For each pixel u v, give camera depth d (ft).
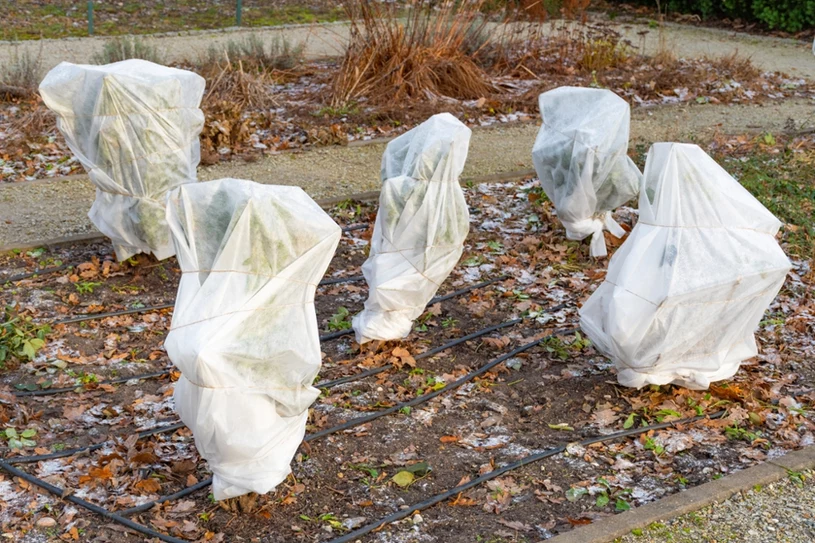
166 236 21.97
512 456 15.57
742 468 15.10
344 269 23.91
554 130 23.72
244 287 12.32
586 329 17.08
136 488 14.24
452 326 20.86
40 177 30.04
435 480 14.87
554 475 14.96
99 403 17.16
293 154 33.19
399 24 42.37
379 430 16.42
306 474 14.92
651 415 16.83
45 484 14.21
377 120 37.47
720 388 17.39
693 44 56.18
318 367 12.92
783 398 17.39
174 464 14.85
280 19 60.95
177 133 21.61
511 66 45.88
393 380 18.34
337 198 28.12
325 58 48.57
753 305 15.98
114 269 23.08
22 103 38.45
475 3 45.55
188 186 12.64
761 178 29.09
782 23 59.21
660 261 15.61
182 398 12.65
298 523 13.62
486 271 23.85
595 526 13.10
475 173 31.40
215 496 13.10
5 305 20.89
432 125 18.38
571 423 16.74
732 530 13.20
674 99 42.29
